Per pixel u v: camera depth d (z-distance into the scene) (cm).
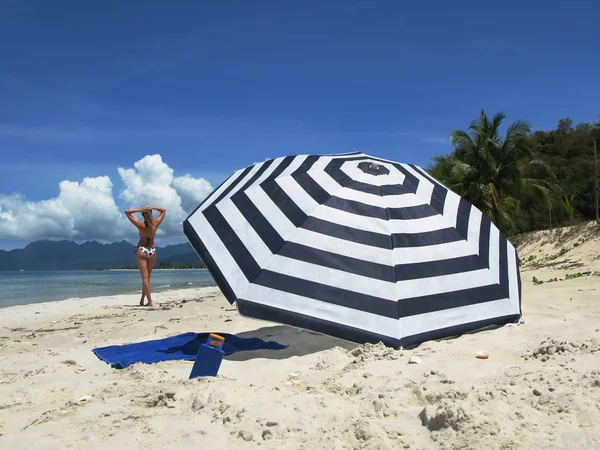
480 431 254
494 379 344
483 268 582
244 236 544
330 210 563
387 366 415
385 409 303
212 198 642
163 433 297
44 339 746
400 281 529
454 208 639
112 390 400
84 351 604
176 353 559
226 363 489
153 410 341
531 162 2217
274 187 583
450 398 306
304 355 521
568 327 525
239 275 516
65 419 337
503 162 2075
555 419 266
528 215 3022
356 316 502
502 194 2128
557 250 2052
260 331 700
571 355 378
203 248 543
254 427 287
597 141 3494
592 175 3031
